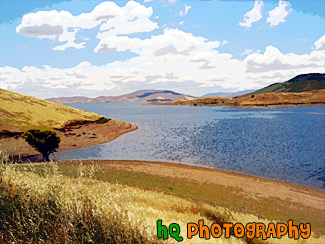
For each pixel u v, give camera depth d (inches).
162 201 565.6
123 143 3075.8
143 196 570.6
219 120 6225.4
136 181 1223.5
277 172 1690.5
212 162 2009.1
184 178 1454.2
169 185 1245.1
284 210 985.5
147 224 211.5
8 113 3543.3
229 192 1208.2
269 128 4402.1
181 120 6481.3
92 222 181.6
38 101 4589.1
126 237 184.9
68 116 4249.5
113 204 210.7
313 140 3083.2
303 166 1855.3
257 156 2231.8
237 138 3341.5
